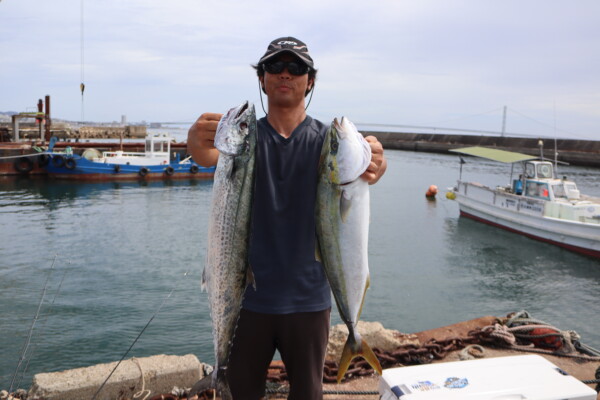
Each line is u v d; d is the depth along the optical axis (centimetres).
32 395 430
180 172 3816
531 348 581
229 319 279
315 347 285
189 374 466
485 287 1529
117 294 1345
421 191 3831
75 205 2809
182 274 1548
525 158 2280
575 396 336
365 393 466
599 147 5919
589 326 1230
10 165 3622
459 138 8319
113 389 443
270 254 278
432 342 564
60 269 1581
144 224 2353
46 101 4384
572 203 2073
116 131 6038
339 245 278
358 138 272
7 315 1173
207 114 274
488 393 335
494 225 2462
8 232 2117
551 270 1730
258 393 293
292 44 268
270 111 281
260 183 278
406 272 1670
